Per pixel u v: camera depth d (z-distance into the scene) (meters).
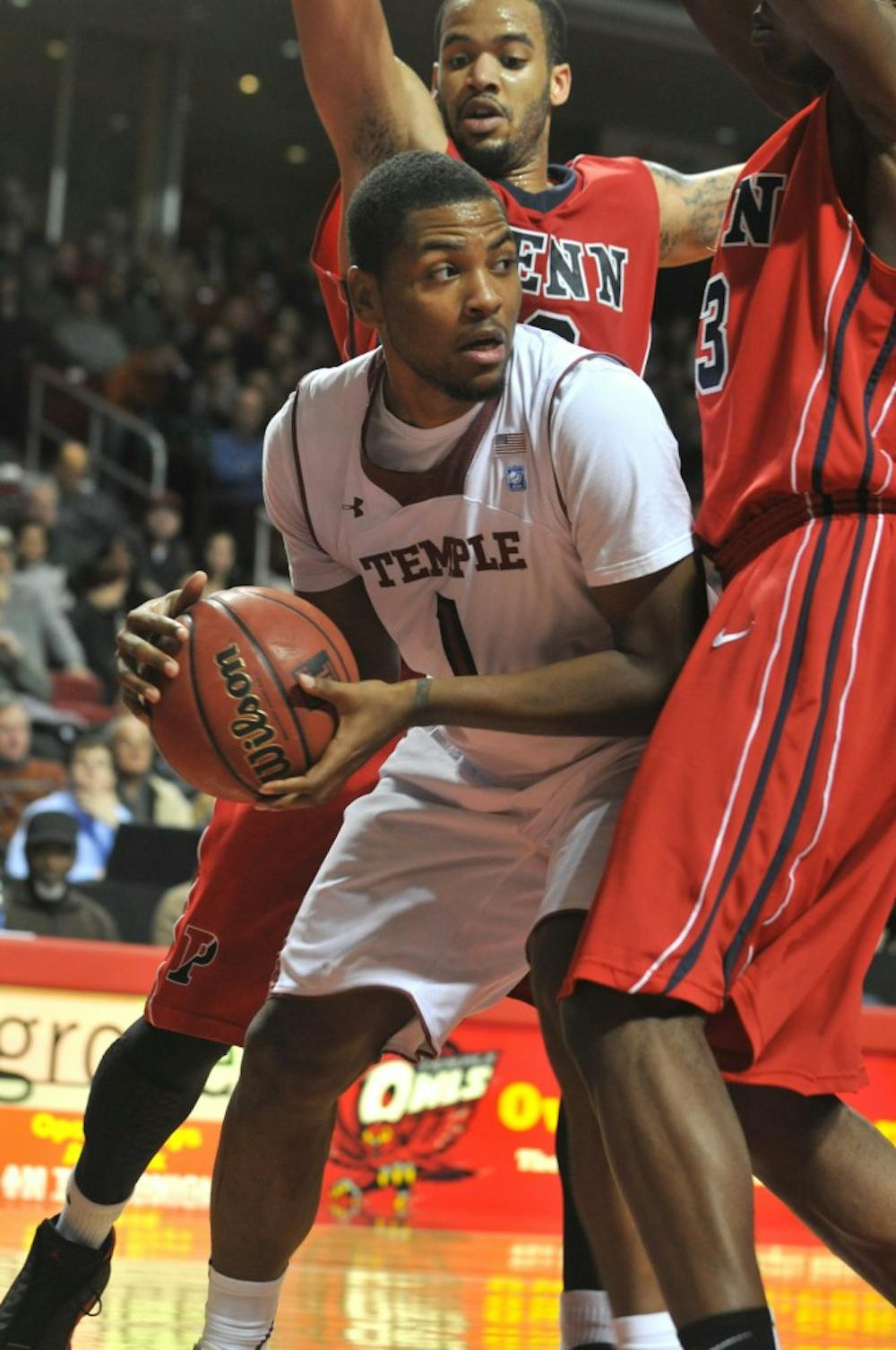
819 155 4.02
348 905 4.47
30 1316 4.79
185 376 27.58
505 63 5.34
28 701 16.19
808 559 3.78
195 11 32.59
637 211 5.52
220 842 4.93
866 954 3.87
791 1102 3.90
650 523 3.97
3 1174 9.93
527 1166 10.91
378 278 4.04
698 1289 3.39
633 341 5.46
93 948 10.20
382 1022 4.43
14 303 27.77
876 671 3.75
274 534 25.14
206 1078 5.01
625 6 30.56
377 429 4.30
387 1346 5.88
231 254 35.59
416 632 4.48
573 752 4.31
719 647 3.79
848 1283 8.95
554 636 4.34
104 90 35.12
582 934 3.69
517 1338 6.20
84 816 13.55
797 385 3.88
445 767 4.57
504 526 4.18
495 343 4.00
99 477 26.02
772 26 4.26
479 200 3.97
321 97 5.19
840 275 3.89
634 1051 3.55
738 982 3.65
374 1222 10.41
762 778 3.65
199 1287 7.10
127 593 19.55
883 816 3.84
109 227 33.03
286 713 4.00
